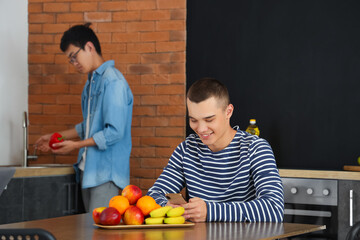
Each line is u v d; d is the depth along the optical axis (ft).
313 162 11.72
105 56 12.87
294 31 11.93
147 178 12.52
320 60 11.73
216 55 12.37
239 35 12.26
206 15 12.42
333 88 11.62
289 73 11.94
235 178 6.45
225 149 6.53
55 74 13.19
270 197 5.85
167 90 12.52
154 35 12.62
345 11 11.59
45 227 5.24
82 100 11.37
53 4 13.19
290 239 10.33
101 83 10.44
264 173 6.20
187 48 12.52
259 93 12.12
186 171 6.77
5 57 12.55
